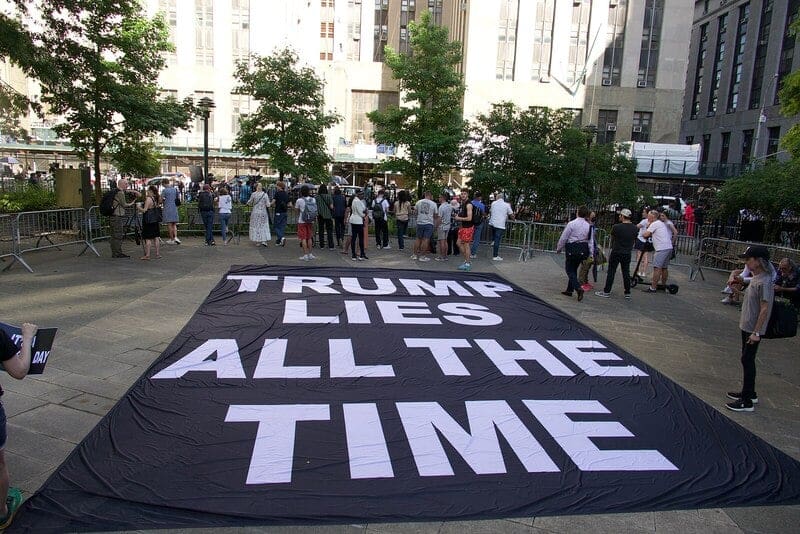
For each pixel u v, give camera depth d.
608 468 4.25
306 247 12.80
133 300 8.47
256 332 7.13
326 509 3.57
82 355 6.14
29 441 4.29
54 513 3.39
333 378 5.73
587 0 40.47
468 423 4.85
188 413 4.80
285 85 19.33
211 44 44.75
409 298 9.36
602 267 13.77
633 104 41.53
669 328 8.61
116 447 4.19
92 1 13.88
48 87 14.12
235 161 41.00
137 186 26.84
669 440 4.77
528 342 7.28
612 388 5.86
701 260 15.27
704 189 29.69
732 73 54.94
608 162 19.64
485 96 40.84
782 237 15.48
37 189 17.34
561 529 3.53
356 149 43.75
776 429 5.20
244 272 10.94
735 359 7.28
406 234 18.73
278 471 3.96
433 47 19.61
